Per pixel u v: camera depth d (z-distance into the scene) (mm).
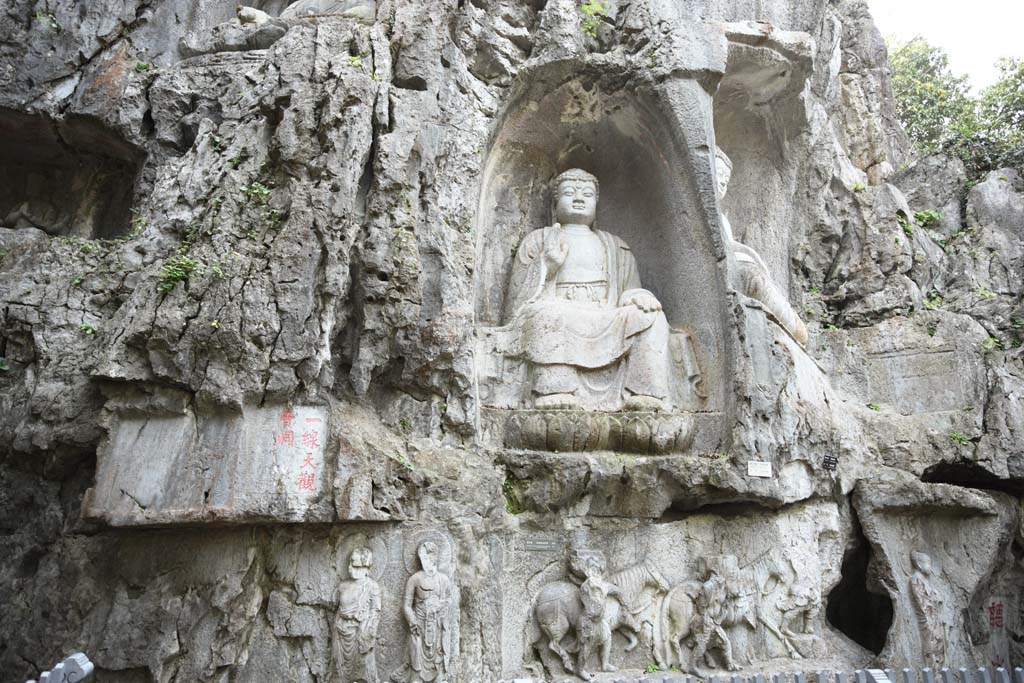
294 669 5992
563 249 8898
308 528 6223
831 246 10414
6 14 8391
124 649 5762
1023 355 10125
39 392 6465
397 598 6305
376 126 7246
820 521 8219
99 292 6836
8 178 8898
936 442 8922
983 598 9070
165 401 5980
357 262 6711
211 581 5934
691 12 9578
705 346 8406
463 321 7117
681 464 7520
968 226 11336
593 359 8055
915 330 9688
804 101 9766
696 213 8680
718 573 7586
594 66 8766
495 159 9227
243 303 6164
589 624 7172
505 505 7203
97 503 5812
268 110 7125
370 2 8883
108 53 8492
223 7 9336
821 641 7910
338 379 6676
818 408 8461
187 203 6910
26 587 6293
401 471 6414
